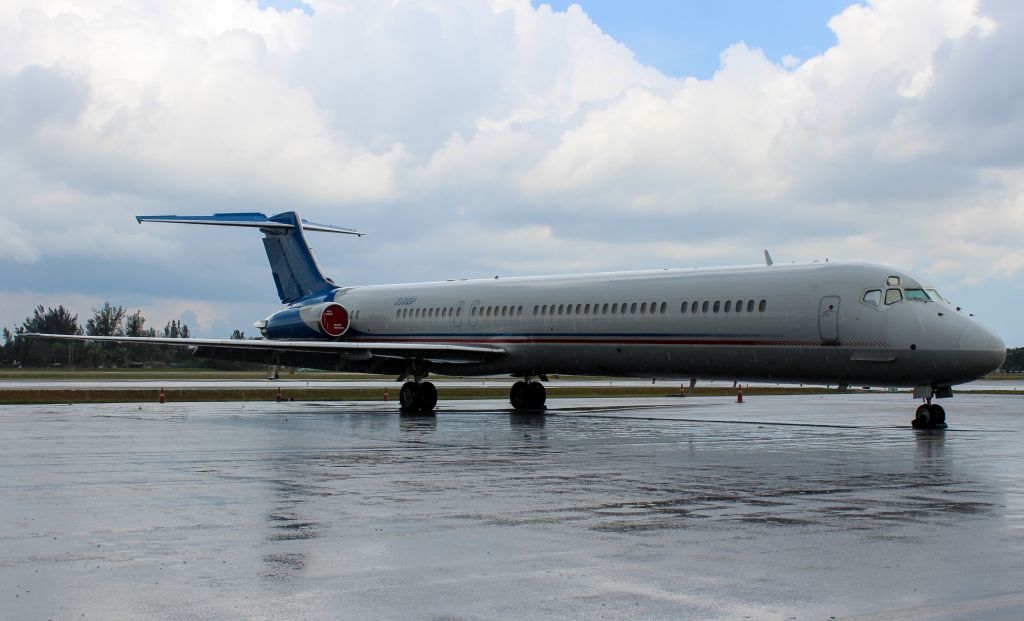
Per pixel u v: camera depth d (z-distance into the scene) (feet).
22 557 31.53
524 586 28.02
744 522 37.65
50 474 51.98
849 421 97.86
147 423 90.27
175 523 37.37
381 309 124.57
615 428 86.63
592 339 99.35
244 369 425.69
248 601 26.48
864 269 81.82
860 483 48.93
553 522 37.65
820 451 65.51
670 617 25.02
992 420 99.71
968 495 44.80
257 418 98.22
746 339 86.58
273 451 64.49
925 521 37.93
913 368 78.64
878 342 79.30
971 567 30.27
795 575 29.22
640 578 28.89
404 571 29.76
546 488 46.88
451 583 28.35
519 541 34.04
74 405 123.85
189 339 109.19
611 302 97.86
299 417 100.22
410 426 87.97
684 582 28.43
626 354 96.58
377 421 94.68
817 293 82.53
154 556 31.71
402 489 46.44
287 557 31.60
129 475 51.62
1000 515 39.37
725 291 88.69
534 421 95.76
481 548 32.94
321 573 29.53
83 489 46.34
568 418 100.99
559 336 102.68
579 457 61.21
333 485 47.83
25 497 43.80
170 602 26.32
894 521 37.93
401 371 110.93
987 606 26.02
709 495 44.68
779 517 38.78
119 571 29.71
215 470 53.83
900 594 27.17
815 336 82.33
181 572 29.60
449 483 48.57
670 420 98.32
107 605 26.00
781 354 84.64
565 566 30.37
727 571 29.71
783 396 168.45
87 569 29.96
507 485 47.93
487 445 69.31
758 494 45.03
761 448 67.62
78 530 35.96
